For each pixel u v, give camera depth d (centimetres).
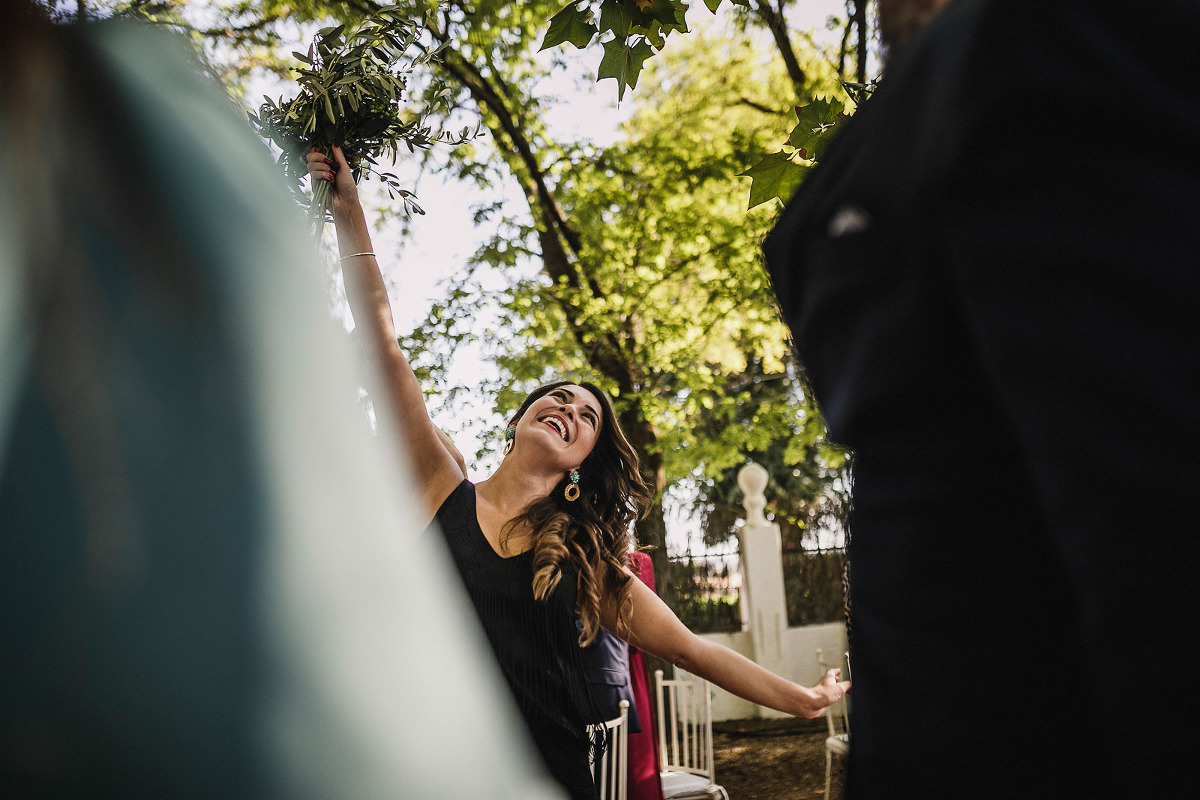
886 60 83
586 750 202
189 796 53
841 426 76
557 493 249
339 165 194
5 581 52
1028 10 56
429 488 215
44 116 56
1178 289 49
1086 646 54
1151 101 52
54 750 52
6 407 53
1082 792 62
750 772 791
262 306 59
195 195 58
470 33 890
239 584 55
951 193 59
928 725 68
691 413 1036
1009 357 55
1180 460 48
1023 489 64
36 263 54
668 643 239
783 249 85
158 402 55
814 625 1099
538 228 1015
